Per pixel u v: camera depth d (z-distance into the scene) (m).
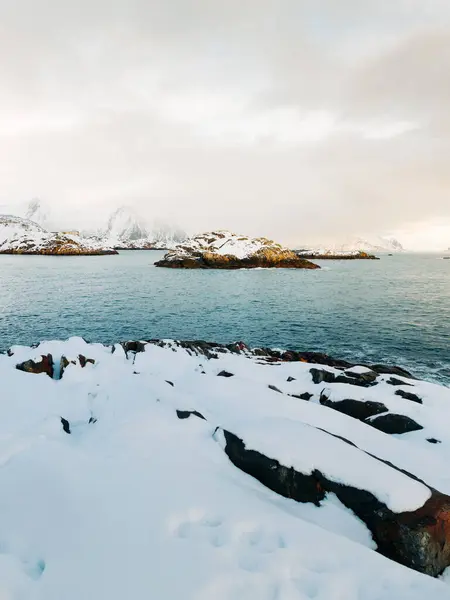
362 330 33.66
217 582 4.10
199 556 4.50
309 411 9.79
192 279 80.81
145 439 7.68
